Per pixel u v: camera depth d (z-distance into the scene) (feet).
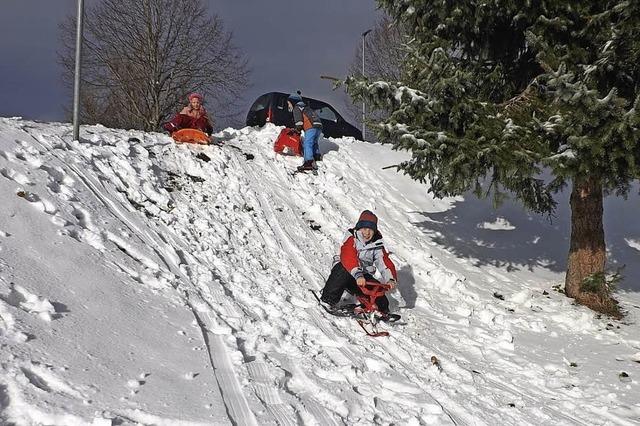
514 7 29.07
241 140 43.80
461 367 21.01
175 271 21.57
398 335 22.76
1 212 18.63
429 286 30.63
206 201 30.37
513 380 21.35
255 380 15.51
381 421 15.49
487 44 32.91
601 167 26.02
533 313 29.35
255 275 24.76
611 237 42.16
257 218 31.17
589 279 30.37
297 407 14.64
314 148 42.45
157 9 92.53
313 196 37.19
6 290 14.71
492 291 31.86
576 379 22.02
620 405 20.03
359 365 18.83
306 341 19.79
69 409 11.52
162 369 14.43
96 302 16.46
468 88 28.89
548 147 26.81
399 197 42.70
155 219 25.55
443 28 31.30
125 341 15.10
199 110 38.68
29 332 13.53
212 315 18.94
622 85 28.63
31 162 23.44
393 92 28.63
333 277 23.39
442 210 41.78
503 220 40.96
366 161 46.70
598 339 27.09
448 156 27.86
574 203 32.19
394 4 32.81
